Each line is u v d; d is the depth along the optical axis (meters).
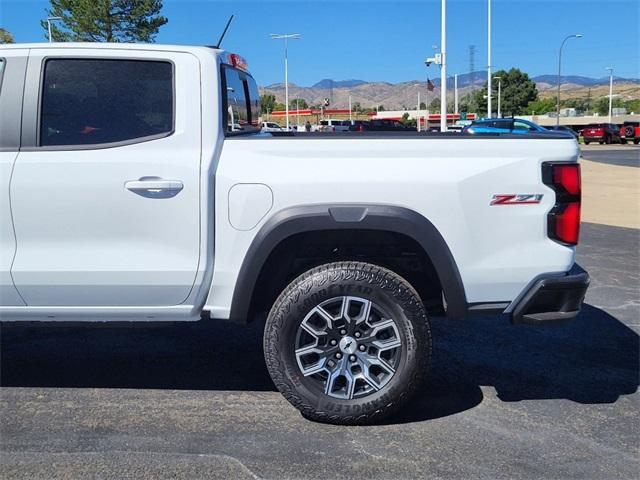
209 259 3.87
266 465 3.48
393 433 3.84
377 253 4.20
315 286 3.78
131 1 32.16
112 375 4.73
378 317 3.87
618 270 7.98
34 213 3.84
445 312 3.96
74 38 33.31
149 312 3.98
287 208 3.79
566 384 4.61
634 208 13.67
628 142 54.50
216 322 5.98
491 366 4.95
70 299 3.94
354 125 26.88
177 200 3.82
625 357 5.16
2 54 3.96
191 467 3.46
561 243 3.87
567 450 3.67
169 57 3.96
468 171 3.79
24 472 3.39
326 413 3.85
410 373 3.81
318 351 3.86
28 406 4.20
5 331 5.72
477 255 3.83
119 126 3.93
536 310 3.90
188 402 4.28
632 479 3.37
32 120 3.90
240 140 3.90
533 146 3.85
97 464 3.48
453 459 3.55
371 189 3.78
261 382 4.63
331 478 3.37
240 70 4.73
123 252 3.86
